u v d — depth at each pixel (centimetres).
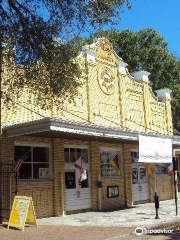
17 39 1164
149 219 1381
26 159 1502
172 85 3133
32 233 1101
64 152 1677
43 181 1534
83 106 1766
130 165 2034
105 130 1536
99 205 1773
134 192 2073
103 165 1900
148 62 3084
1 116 1410
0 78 1268
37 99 1388
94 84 1845
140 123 2144
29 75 1259
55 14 1161
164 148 1839
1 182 1364
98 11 1116
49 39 1194
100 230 1131
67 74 1272
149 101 2259
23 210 1195
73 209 1658
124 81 2064
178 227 1285
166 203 2064
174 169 1534
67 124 1345
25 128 1346
